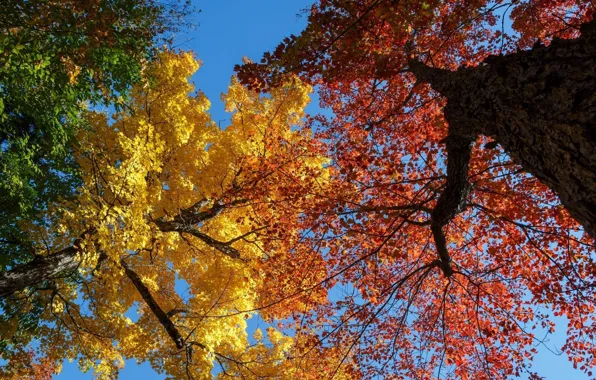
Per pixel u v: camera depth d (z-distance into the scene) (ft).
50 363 35.96
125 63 24.14
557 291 20.43
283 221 26.50
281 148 29.35
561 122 7.32
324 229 23.41
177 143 27.50
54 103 23.80
